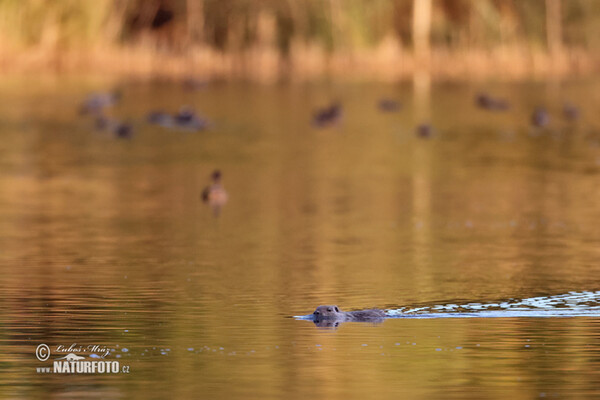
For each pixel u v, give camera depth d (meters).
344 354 48.59
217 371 45.94
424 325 54.59
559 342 50.62
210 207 99.31
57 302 60.53
